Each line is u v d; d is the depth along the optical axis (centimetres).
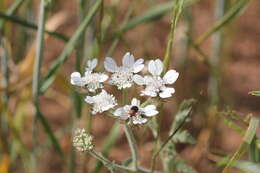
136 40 111
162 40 116
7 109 84
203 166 92
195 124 96
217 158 84
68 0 124
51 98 112
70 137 86
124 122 63
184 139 70
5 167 83
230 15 78
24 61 88
